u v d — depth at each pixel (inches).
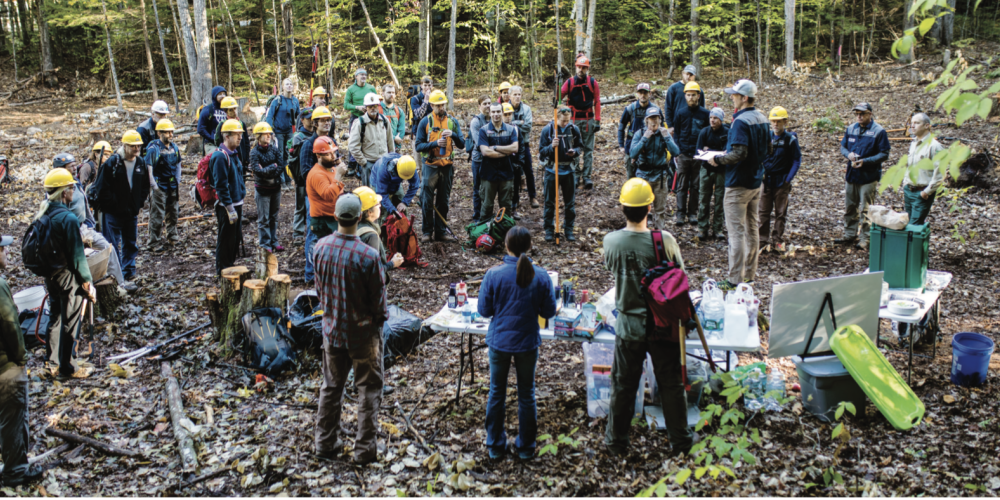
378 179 297.3
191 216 392.5
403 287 279.1
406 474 157.2
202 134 402.0
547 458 161.8
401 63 1025.5
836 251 313.9
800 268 293.0
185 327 244.5
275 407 188.4
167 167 332.2
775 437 166.1
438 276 291.1
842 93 748.0
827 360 177.8
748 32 1107.9
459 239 345.4
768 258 307.7
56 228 195.8
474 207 365.7
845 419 171.0
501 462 160.9
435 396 193.5
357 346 154.9
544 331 176.9
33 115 826.2
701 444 140.4
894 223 202.4
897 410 154.5
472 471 156.7
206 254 331.0
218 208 280.8
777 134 301.4
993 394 181.5
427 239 342.3
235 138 293.0
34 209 419.5
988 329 225.6
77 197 267.3
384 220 302.2
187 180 485.4
